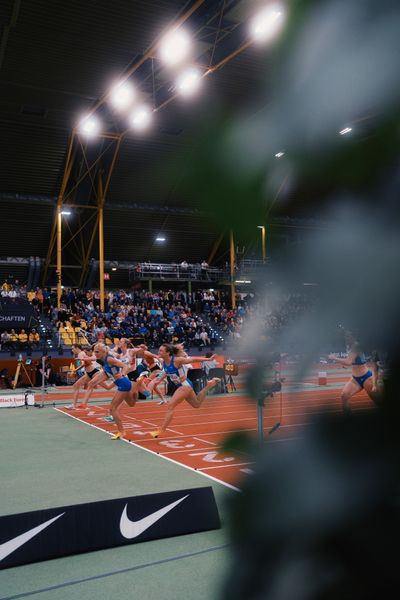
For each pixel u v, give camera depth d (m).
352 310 0.79
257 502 0.80
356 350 0.80
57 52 21.05
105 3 17.94
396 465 0.75
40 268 40.78
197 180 0.87
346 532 0.75
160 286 44.62
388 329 0.78
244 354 0.89
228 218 0.87
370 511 0.75
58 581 4.18
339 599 0.73
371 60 0.78
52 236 38.53
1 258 39.75
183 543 4.88
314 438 0.80
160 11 18.33
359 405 0.80
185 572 4.26
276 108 0.84
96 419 14.35
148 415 14.94
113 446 10.24
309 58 0.81
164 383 21.61
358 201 0.80
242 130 0.85
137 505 5.03
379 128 0.78
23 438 11.45
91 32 19.56
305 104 0.82
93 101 26.41
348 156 0.79
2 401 17.34
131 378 17.48
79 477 7.80
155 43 19.92
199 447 9.84
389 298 0.77
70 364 27.38
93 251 41.62
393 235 0.78
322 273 0.82
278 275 0.85
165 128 22.47
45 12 18.33
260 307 0.88
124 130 29.31
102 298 35.31
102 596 3.90
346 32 0.78
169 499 5.15
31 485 7.38
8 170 33.34
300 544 0.77
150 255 43.47
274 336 0.85
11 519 4.56
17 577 4.27
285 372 0.85
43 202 35.59
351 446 0.78
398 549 0.72
